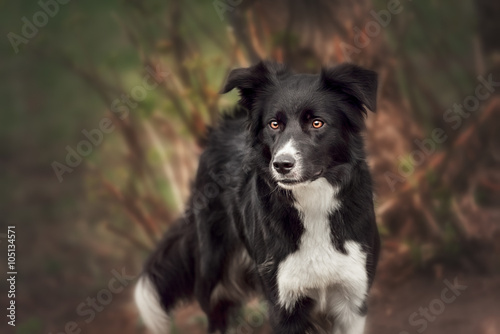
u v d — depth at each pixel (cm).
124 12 862
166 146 841
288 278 501
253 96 521
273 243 505
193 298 666
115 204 919
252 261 574
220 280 623
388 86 830
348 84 485
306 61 812
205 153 628
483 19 924
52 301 790
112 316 752
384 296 710
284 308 511
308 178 470
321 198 489
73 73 1013
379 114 814
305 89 492
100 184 896
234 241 598
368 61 825
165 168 830
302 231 495
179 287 659
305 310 518
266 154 500
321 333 539
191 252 648
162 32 870
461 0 912
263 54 804
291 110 484
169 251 657
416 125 841
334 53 812
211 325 640
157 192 855
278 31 816
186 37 862
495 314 655
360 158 500
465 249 771
